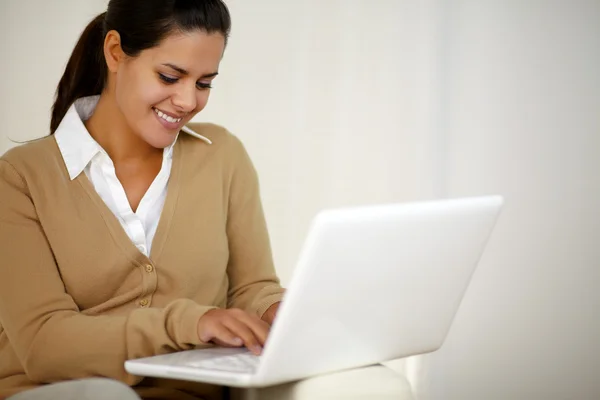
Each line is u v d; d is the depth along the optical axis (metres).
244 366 1.26
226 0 2.80
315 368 1.23
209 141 1.82
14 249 1.55
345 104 2.85
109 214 1.62
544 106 2.87
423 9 2.85
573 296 2.88
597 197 2.86
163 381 1.60
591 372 2.88
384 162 2.87
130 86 1.60
